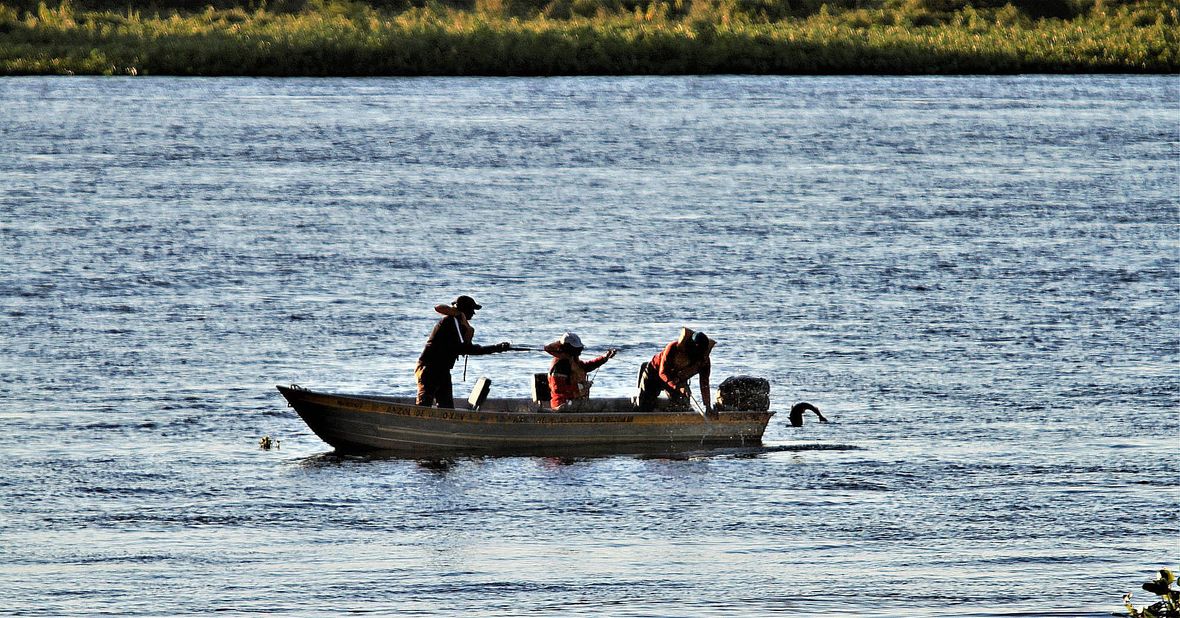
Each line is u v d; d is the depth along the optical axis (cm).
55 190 14162
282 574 4672
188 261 10650
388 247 11319
